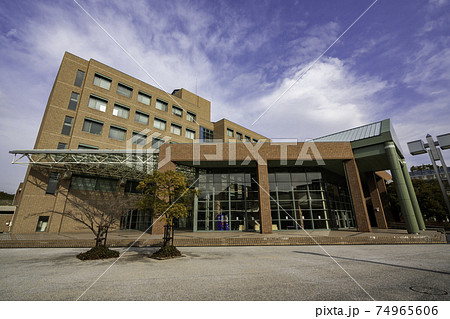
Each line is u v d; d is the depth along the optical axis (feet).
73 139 76.07
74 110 80.18
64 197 71.31
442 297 15.71
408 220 54.39
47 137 72.49
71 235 56.34
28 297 16.44
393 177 57.36
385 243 44.34
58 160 68.85
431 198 91.56
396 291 17.01
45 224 67.92
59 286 18.99
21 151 58.29
